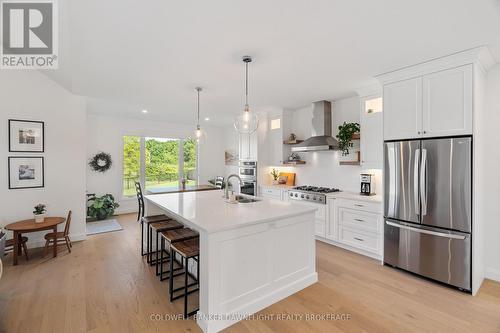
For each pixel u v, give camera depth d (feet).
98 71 10.28
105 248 12.95
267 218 7.74
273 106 16.92
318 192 14.15
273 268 8.20
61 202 13.44
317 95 13.98
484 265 9.67
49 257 11.68
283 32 7.14
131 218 19.61
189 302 8.07
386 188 10.65
